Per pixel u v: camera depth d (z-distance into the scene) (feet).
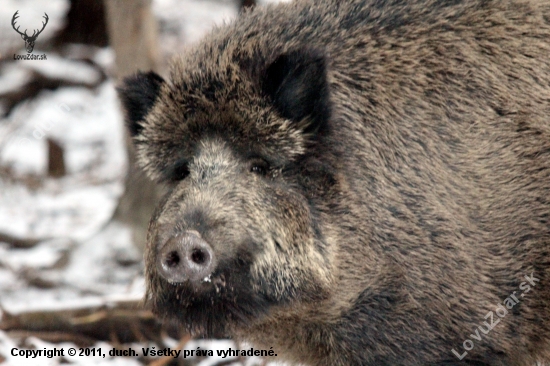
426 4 35.81
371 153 33.71
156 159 33.40
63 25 98.32
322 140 32.19
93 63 98.68
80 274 61.46
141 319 47.67
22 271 62.13
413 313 33.71
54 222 76.79
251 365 44.96
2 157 90.89
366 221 33.27
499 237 34.01
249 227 30.71
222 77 32.14
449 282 33.65
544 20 36.35
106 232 64.90
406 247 33.53
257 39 33.71
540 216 34.42
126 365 44.50
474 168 34.04
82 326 47.34
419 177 33.94
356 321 33.83
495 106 34.78
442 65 34.91
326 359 35.29
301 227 31.81
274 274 31.24
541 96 35.22
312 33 34.58
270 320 33.22
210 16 101.91
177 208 30.81
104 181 87.97
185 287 31.50
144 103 34.09
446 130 34.35
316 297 32.30
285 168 31.99
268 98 31.81
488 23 35.78
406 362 34.04
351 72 34.24
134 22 65.82
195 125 32.27
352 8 35.53
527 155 34.60
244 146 31.89
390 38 34.94
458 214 33.73
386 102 34.27
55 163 90.12
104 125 95.40
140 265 62.39
